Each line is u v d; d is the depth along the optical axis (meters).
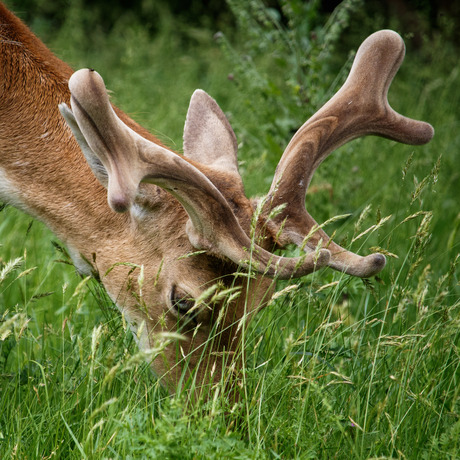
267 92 12.11
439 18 16.73
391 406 7.04
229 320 6.91
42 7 22.11
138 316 7.24
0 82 7.54
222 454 5.47
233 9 12.72
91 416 5.53
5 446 6.34
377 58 7.61
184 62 19.86
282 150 11.81
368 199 12.10
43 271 9.72
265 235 6.88
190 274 6.88
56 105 7.64
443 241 11.38
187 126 7.96
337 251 6.85
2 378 7.15
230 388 6.74
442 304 8.60
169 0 24.83
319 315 7.85
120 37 23.12
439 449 6.26
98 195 7.34
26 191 7.54
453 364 7.55
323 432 6.27
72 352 7.42
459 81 16.17
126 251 7.21
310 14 12.60
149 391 6.88
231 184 7.09
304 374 6.82
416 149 13.71
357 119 7.50
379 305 8.81
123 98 14.86
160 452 5.42
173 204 7.02
